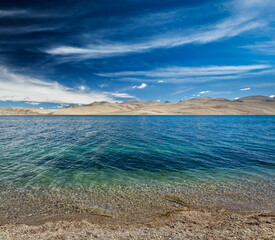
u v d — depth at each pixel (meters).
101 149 21.64
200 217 7.16
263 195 9.29
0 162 15.74
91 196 9.28
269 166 14.44
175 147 22.67
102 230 6.20
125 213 7.61
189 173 13.00
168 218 7.14
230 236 5.59
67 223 6.75
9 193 9.53
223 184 10.83
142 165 15.07
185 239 5.49
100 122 80.88
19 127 52.94
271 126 54.81
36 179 11.72
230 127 51.78
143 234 5.86
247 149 21.00
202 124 65.38
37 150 21.02
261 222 6.52
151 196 9.29
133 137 31.84
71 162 15.95
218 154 18.67
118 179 11.84
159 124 66.25
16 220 7.04
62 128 50.19
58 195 9.36
